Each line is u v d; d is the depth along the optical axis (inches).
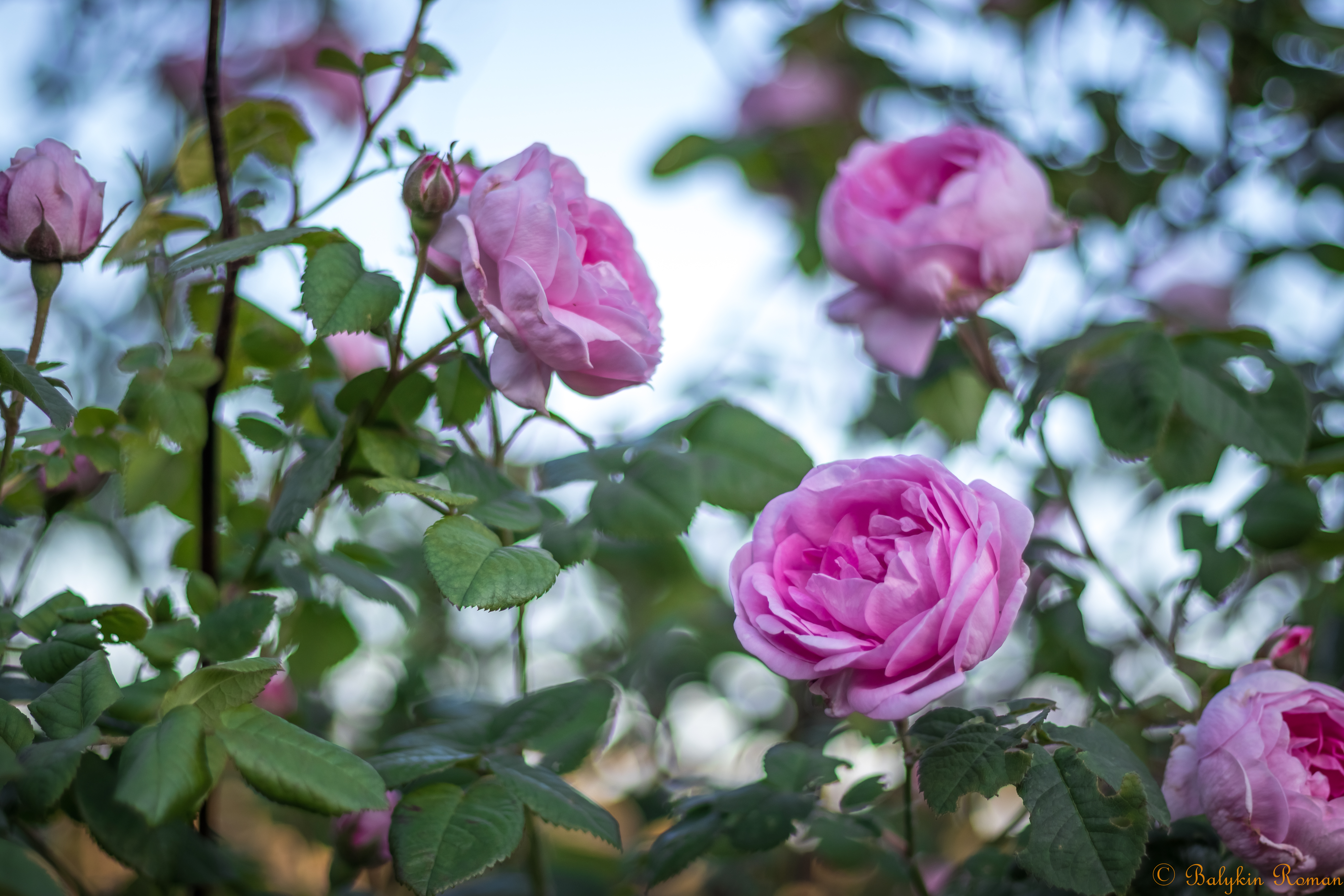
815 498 20.4
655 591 36.2
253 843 38.3
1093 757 20.2
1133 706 25.0
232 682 19.2
